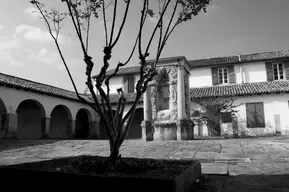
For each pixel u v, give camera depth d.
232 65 21.80
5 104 14.48
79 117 24.30
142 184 3.01
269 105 18.62
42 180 3.49
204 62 23.19
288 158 7.53
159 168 4.22
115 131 4.54
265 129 18.42
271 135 18.09
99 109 4.46
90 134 22.00
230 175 5.62
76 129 23.42
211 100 19.33
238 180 5.11
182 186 3.36
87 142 12.60
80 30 4.41
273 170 6.03
